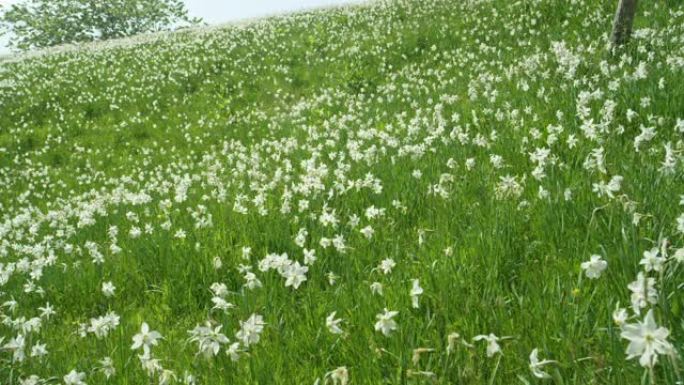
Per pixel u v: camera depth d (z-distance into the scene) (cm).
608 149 597
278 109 1800
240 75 2200
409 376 287
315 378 333
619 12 1129
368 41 2120
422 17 2247
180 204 1043
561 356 286
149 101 2167
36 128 2055
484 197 581
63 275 695
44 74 2750
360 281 467
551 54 1254
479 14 1981
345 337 357
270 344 383
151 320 537
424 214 607
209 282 586
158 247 688
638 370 248
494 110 962
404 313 353
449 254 439
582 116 664
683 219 318
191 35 3331
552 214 457
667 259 273
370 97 1566
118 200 1141
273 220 684
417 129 927
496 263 409
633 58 1038
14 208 1506
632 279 322
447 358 289
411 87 1465
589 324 310
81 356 445
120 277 652
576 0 1667
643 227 383
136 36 4178
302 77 2039
